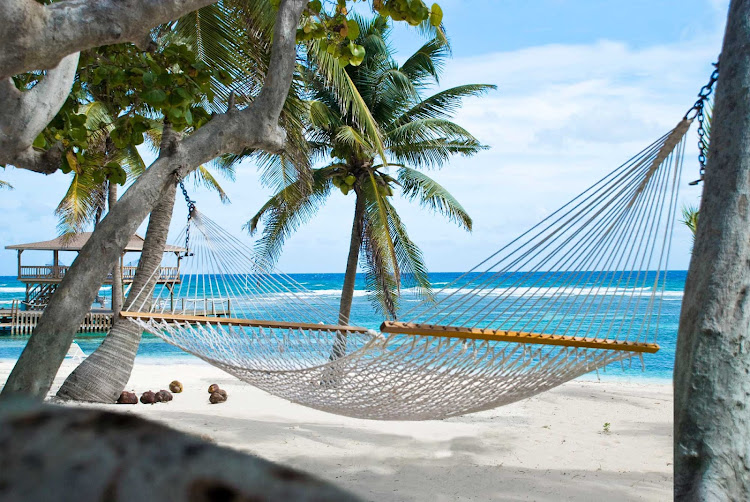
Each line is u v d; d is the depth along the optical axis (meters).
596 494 4.93
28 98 3.16
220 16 6.98
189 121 4.55
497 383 4.63
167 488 0.15
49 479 0.15
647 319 4.64
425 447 6.41
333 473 5.38
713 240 2.96
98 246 4.18
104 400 7.80
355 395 4.95
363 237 13.38
